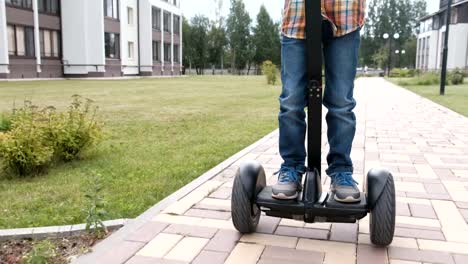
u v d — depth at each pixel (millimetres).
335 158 2678
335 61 2541
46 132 5105
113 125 8523
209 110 11477
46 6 28938
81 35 30438
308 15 2307
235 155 5559
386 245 2770
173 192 4062
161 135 7410
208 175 4477
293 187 2598
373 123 8875
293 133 2652
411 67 78812
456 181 4383
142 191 4113
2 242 2945
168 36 45125
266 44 69500
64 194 4043
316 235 2967
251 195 2783
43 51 28859
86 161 5367
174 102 13742
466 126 8469
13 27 26094
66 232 3025
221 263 2582
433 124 8742
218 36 65750
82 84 23484
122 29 35781
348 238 2922
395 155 5684
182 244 2832
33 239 2984
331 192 2613
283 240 2887
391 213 2590
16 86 20156
